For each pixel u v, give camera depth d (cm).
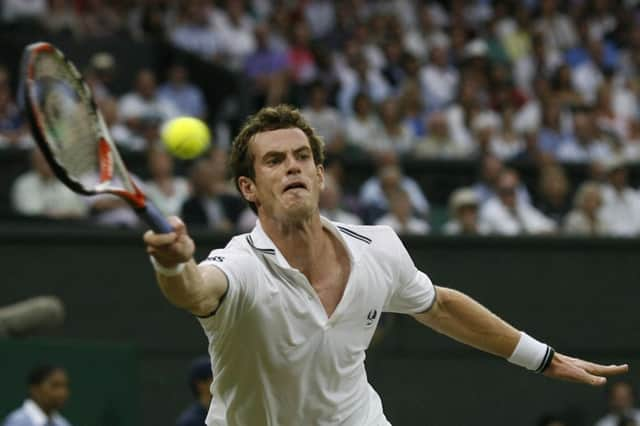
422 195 3478
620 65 4691
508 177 3291
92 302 2805
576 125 3900
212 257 1162
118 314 2814
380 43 4422
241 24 4434
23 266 2789
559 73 4322
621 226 3394
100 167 1052
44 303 2634
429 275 2948
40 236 2803
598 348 3009
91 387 2548
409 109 3912
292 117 1225
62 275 2800
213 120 3934
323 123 3650
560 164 3572
